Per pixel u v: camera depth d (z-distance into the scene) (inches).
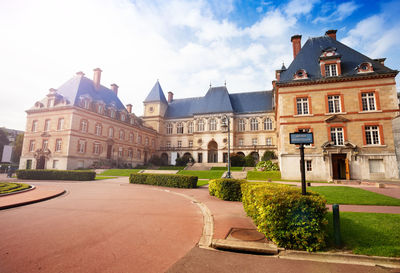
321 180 858.1
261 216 207.3
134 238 217.6
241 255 183.0
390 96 845.2
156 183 730.8
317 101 909.2
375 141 847.1
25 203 383.2
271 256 181.2
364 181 757.9
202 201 431.8
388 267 163.6
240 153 1720.0
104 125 1492.4
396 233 211.9
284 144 916.6
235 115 1871.3
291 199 199.2
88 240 210.8
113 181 887.7
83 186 695.1
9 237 216.8
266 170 1114.1
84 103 1362.0
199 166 1541.6
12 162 2006.6
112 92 1779.0
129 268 155.2
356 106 870.4
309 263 169.5
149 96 2156.7
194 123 1898.4
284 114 935.0
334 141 879.7
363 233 214.5
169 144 2085.4
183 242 208.7
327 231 222.5
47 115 1342.3
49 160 1262.3
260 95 1950.1
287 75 991.0
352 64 924.0
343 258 176.4
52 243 201.9
